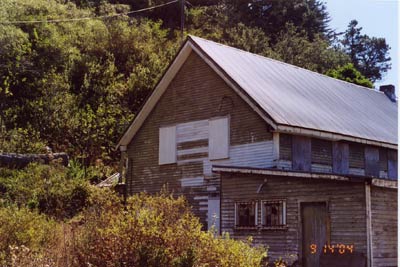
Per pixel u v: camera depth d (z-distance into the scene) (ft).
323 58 171.63
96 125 119.85
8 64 123.13
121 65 147.54
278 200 58.80
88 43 148.46
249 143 70.79
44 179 81.87
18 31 124.98
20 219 42.83
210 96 76.89
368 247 50.49
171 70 81.10
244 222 61.87
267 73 80.53
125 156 89.66
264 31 194.08
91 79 134.00
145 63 145.79
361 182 51.34
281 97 73.67
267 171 58.70
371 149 80.02
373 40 172.24
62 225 44.19
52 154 94.53
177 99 81.61
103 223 35.19
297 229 56.59
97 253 32.35
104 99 129.80
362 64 171.42
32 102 120.57
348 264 51.11
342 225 52.90
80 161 113.29
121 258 31.63
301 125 67.05
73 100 125.70
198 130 77.92
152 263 30.22
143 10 181.98
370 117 84.89
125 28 152.46
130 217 32.86
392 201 53.93
